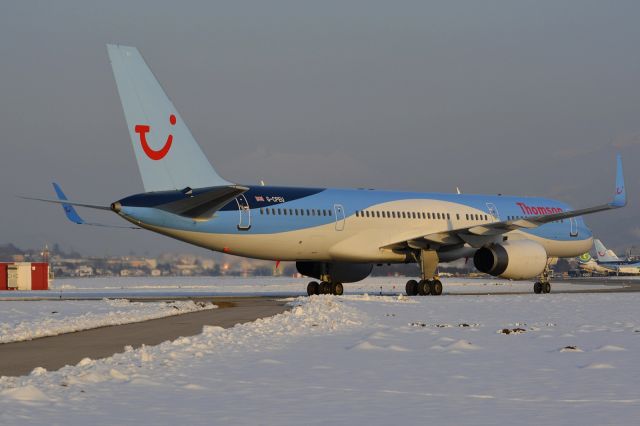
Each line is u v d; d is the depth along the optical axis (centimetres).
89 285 15362
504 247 7925
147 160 6544
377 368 2544
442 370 2505
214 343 3225
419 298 7300
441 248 8169
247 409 1839
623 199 8100
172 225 6562
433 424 1677
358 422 1694
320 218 7419
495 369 2531
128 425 1645
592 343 3312
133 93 6519
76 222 8069
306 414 1784
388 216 7912
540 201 9231
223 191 6322
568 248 9225
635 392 2094
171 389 2108
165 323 4366
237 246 6994
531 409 1853
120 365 2517
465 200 8619
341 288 8306
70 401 1912
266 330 3825
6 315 5156
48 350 3089
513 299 7144
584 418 1739
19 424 1633
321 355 2870
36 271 12319
